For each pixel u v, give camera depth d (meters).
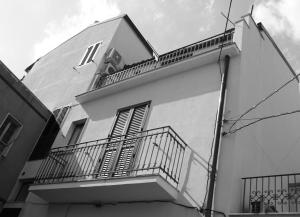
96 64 13.80
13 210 10.73
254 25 10.88
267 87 10.45
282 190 7.05
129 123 10.23
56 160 10.23
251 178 7.26
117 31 15.11
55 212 9.70
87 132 11.34
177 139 8.66
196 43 10.97
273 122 10.28
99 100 12.17
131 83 11.25
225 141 7.85
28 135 12.51
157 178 7.24
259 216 6.32
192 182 7.64
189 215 7.16
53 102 14.16
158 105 10.02
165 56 11.62
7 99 11.88
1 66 11.71
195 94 9.38
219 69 9.37
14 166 11.75
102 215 8.62
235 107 8.27
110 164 9.35
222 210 6.82
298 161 11.19
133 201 8.26
